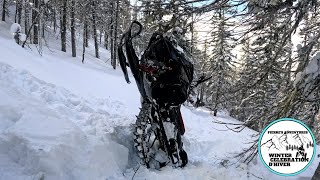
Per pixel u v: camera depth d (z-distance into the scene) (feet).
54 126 16.31
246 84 16.94
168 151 18.07
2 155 14.10
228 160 20.51
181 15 13.88
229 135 30.14
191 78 18.63
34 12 82.02
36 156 13.74
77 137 16.01
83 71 69.46
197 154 23.29
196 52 18.44
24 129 15.43
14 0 140.87
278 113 15.65
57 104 21.88
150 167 18.22
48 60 67.56
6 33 118.52
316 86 14.87
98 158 15.75
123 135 19.83
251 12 13.44
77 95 28.60
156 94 18.03
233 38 14.17
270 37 14.62
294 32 14.06
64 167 14.39
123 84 62.08
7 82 22.13
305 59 14.76
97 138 17.13
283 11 13.67
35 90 23.75
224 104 19.11
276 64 15.84
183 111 45.75
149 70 17.99
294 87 15.16
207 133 29.45
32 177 13.25
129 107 33.76
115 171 16.42
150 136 19.84
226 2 13.47
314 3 13.25
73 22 112.68
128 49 18.04
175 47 17.88
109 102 31.81
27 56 54.95
